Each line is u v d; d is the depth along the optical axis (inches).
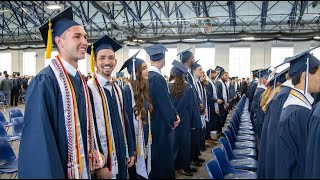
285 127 79.1
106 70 94.6
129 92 114.3
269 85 151.5
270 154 89.4
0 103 473.7
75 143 71.0
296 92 84.2
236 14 514.0
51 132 62.9
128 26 522.0
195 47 715.4
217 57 711.1
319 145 76.8
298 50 660.7
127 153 99.1
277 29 556.4
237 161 132.0
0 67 816.3
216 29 568.4
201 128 195.9
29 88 68.1
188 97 165.6
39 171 58.6
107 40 96.7
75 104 72.4
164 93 129.6
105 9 354.6
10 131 261.0
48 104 67.4
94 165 78.8
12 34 631.2
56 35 77.4
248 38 521.7
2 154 129.0
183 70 161.3
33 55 791.1
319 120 77.5
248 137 185.6
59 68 73.1
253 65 693.3
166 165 130.1
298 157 77.7
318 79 86.3
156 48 135.9
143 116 116.7
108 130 87.8
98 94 88.4
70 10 79.7
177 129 159.2
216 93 273.4
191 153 180.5
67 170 69.0
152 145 129.0
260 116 177.0
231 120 188.7
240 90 608.4
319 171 75.9
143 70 118.6
